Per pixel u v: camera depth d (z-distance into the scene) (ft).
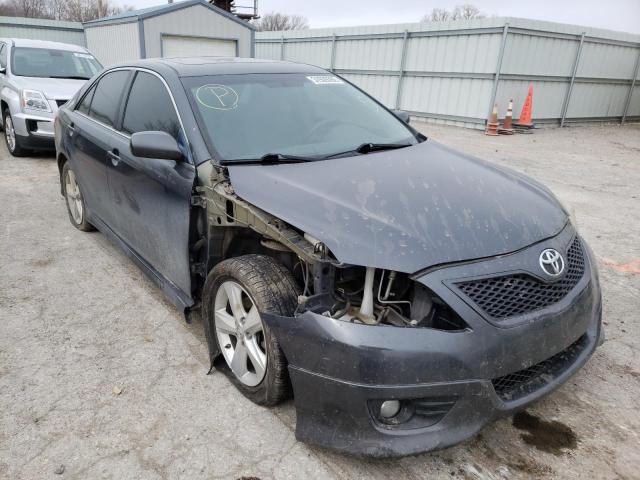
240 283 8.14
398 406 6.80
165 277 10.86
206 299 9.14
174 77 10.83
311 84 12.08
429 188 8.36
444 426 6.77
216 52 59.77
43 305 11.79
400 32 51.49
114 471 7.29
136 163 10.87
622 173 28.45
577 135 44.68
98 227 14.39
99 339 10.52
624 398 9.13
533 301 7.19
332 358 6.66
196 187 9.11
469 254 7.06
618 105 54.39
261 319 7.66
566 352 8.12
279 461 7.53
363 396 6.55
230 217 8.57
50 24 67.82
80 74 28.94
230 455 7.62
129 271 13.65
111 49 61.82
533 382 7.51
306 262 7.57
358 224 7.27
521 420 8.50
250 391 8.59
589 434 8.24
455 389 6.61
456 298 6.72
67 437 7.89
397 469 7.45
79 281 13.01
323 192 8.07
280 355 7.54
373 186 8.27
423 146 11.19
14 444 7.72
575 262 8.21
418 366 6.48
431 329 6.64
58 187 21.35
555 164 30.58
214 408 8.59
